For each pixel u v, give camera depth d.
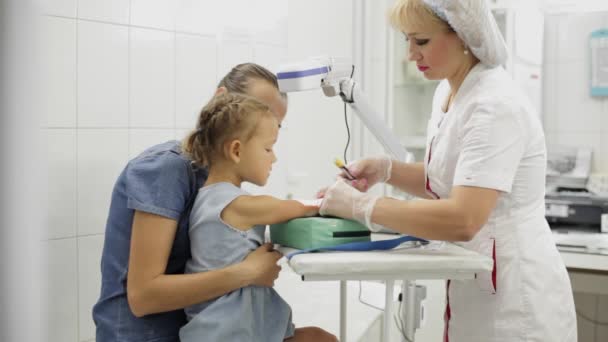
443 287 2.44
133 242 1.21
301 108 2.54
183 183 1.27
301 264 1.04
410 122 3.22
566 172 2.83
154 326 1.29
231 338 1.17
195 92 1.96
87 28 1.62
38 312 1.34
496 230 1.39
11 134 1.28
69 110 1.59
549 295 1.40
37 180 1.33
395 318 1.98
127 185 1.25
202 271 1.22
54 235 1.56
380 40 2.97
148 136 1.81
